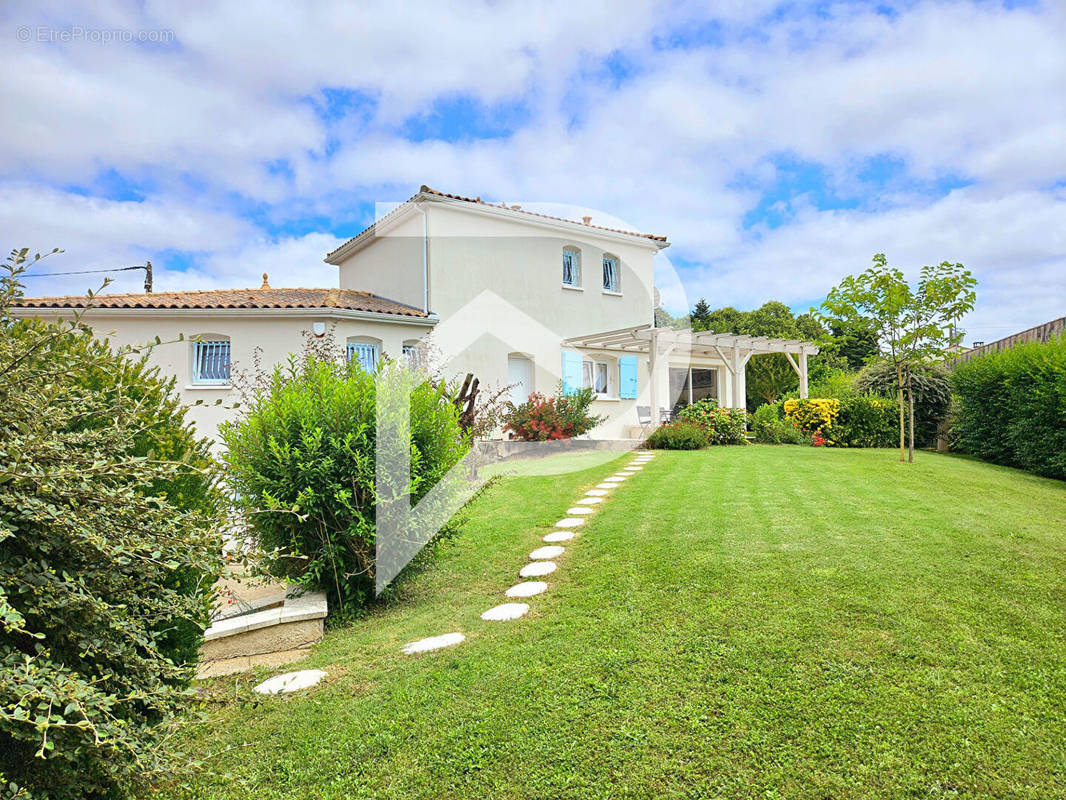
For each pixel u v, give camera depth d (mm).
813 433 14789
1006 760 2271
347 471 4395
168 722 1887
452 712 2822
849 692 2752
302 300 11938
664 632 3490
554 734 2596
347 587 4488
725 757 2383
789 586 4039
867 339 10961
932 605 3627
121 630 1817
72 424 2250
